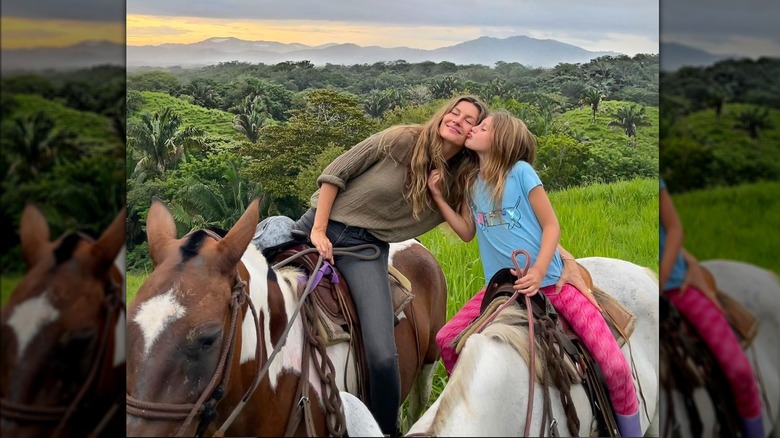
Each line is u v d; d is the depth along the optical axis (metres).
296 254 2.91
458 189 3.12
